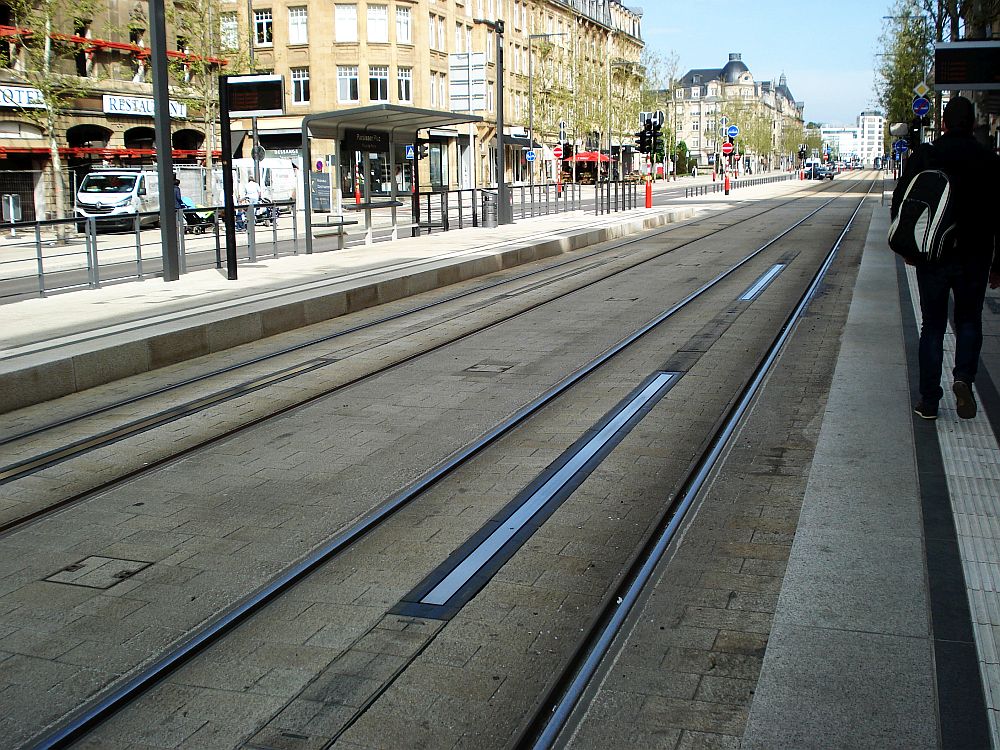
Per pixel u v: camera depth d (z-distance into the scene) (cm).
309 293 1340
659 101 8350
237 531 535
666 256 2047
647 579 452
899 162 5075
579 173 8806
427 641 405
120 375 970
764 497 554
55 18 3431
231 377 952
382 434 721
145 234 2875
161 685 377
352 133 2167
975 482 552
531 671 380
